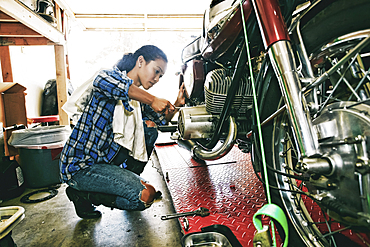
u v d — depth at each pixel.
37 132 2.08
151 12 4.88
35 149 2.05
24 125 2.39
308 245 0.80
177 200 1.64
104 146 1.35
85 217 1.50
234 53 1.23
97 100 1.32
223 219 1.34
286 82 0.71
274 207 0.61
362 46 0.59
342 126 0.63
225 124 1.38
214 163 2.52
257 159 1.04
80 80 5.12
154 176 2.44
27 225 1.48
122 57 1.48
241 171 2.22
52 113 3.91
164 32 5.47
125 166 1.73
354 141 0.57
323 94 0.87
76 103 1.35
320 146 0.67
